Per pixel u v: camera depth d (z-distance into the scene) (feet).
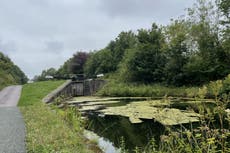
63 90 110.22
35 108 53.88
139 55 128.57
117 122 49.29
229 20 106.73
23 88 110.83
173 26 122.42
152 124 45.65
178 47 113.09
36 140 26.27
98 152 26.14
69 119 40.70
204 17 113.80
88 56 229.45
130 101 92.79
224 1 107.65
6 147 24.56
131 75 132.05
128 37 195.62
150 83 125.59
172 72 114.01
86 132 37.24
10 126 35.24
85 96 133.59
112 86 131.13
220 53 105.70
